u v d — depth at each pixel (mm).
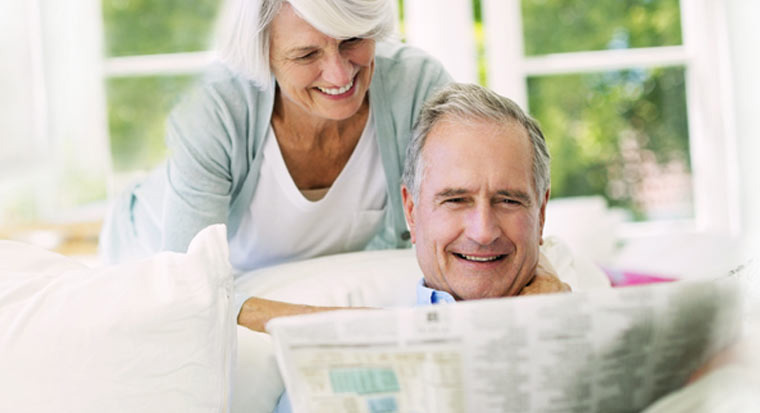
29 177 3799
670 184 4379
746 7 3074
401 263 1310
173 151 1294
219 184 1287
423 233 1067
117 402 883
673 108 4316
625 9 4430
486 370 680
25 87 3689
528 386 685
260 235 1423
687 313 681
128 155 5184
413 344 675
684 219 4320
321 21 1072
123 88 5074
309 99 1204
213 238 1001
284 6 1115
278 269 1325
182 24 5473
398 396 702
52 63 4055
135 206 1565
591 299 669
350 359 688
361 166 1366
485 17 3256
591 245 2525
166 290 934
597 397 695
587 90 4449
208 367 934
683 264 1846
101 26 4887
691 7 3307
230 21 1182
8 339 879
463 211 1026
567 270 1321
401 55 1385
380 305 1236
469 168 1001
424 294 1108
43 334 885
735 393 712
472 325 667
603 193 4543
